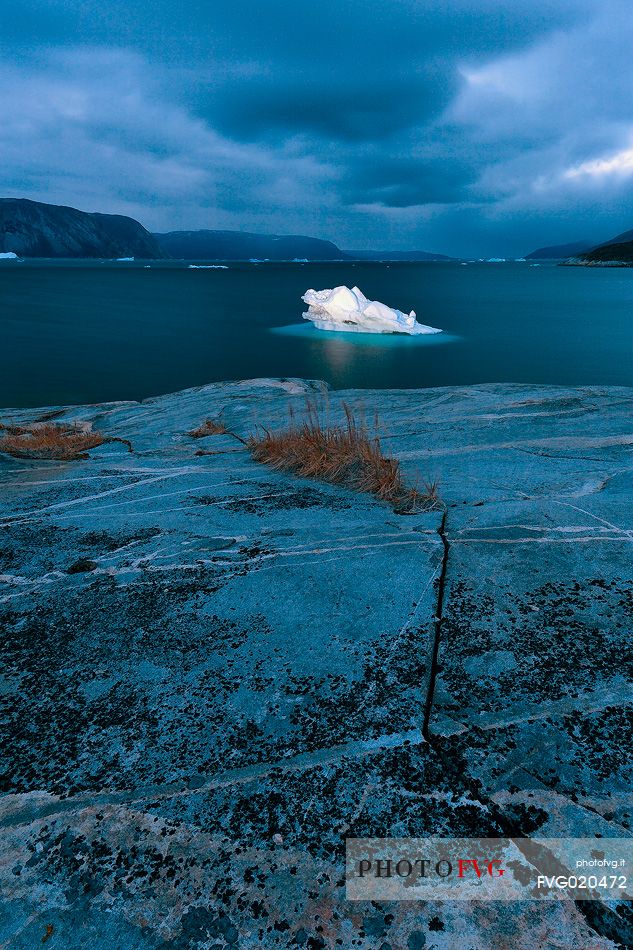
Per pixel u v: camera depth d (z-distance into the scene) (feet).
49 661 7.87
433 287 231.30
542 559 10.22
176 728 6.55
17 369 71.36
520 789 5.58
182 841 5.17
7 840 5.24
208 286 241.96
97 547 11.60
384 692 7.00
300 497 14.48
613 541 10.82
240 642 8.16
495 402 26.45
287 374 68.80
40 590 9.86
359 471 15.80
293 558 10.73
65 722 6.70
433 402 29.19
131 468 17.98
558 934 4.35
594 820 5.24
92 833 5.28
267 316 131.13
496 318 121.70
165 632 8.48
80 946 4.33
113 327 110.52
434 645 7.89
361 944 4.30
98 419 33.30
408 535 11.52
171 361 77.20
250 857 5.01
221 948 4.29
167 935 4.40
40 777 5.92
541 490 14.08
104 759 6.14
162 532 12.30
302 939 4.34
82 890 4.76
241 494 14.90
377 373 69.00
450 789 5.61
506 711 6.60
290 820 5.34
